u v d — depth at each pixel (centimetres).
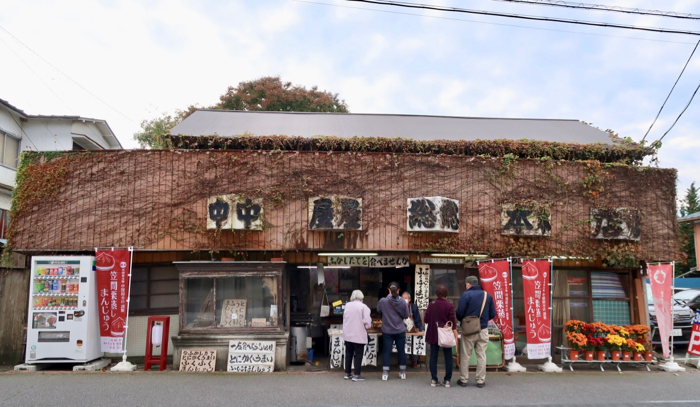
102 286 914
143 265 1054
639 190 1117
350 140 1062
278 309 935
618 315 1131
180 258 1036
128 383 793
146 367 917
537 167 1086
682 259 1116
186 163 1003
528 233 1048
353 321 835
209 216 972
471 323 804
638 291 1136
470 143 1093
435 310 810
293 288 1157
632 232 1076
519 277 1115
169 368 944
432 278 1098
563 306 1114
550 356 957
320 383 812
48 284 911
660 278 1037
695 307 1436
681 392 796
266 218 997
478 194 1059
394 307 851
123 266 913
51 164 1009
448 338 785
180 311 926
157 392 737
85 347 901
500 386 816
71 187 998
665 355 1023
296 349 1025
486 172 1066
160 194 995
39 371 891
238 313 938
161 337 932
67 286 912
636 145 1152
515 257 1055
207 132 1095
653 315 1270
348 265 1053
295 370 938
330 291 1177
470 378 878
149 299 1048
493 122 1424
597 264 1125
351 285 1186
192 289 945
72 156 1008
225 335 918
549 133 1297
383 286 1195
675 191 1138
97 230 983
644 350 1005
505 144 1101
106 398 699
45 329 901
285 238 998
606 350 1011
